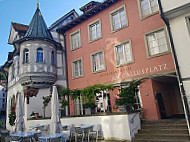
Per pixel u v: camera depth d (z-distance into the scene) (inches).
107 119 365.7
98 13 597.0
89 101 470.3
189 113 294.8
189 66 308.0
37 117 573.3
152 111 430.3
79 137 402.9
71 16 783.1
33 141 349.1
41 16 703.1
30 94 462.9
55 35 692.7
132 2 511.8
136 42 483.8
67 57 681.6
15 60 739.4
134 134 339.0
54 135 286.7
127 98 387.5
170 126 329.7
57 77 644.1
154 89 447.8
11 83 800.3
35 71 576.4
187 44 316.8
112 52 535.5
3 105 1631.4
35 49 597.9
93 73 574.9
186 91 303.3
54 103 342.0
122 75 498.9
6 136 363.9
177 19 335.0
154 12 459.5
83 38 632.4
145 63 456.4
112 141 339.0
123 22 531.5
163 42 439.2
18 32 710.5
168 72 410.0
